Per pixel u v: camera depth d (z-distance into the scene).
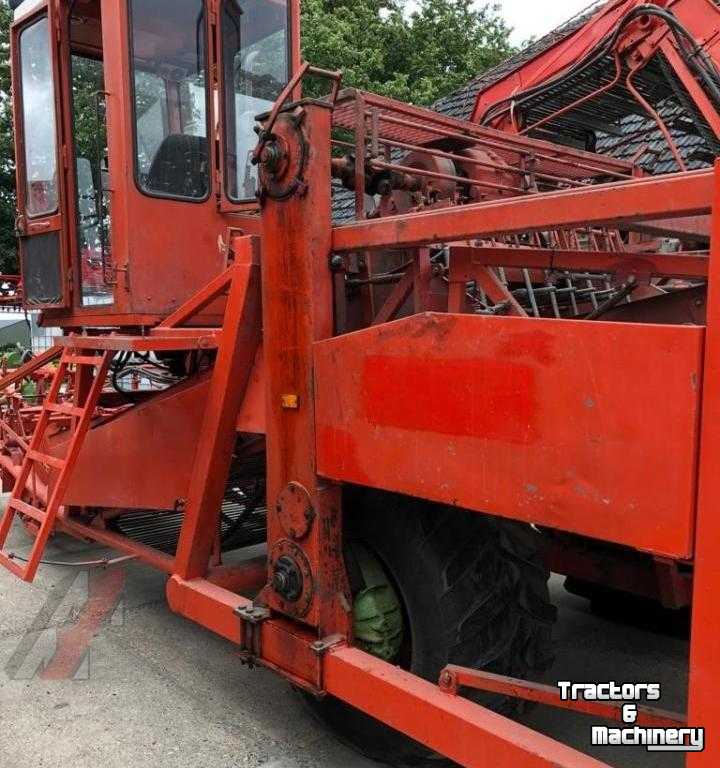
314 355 2.25
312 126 2.22
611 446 1.56
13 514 3.59
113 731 2.74
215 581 2.96
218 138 3.72
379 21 17.34
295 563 2.38
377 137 2.51
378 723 2.42
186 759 2.57
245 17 3.82
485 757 1.84
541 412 1.68
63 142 3.70
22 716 2.85
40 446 4.00
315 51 15.02
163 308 3.52
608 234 3.49
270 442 2.45
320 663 2.28
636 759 2.60
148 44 3.46
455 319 1.83
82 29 3.78
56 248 3.84
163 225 3.51
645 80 4.04
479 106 4.83
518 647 2.30
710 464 1.41
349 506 2.48
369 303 2.76
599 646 3.44
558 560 3.31
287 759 2.57
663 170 5.01
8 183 16.34
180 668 3.24
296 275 2.29
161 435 3.21
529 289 2.95
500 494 1.77
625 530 1.55
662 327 1.47
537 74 4.38
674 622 3.46
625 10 3.93
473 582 2.23
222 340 2.72
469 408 1.82
